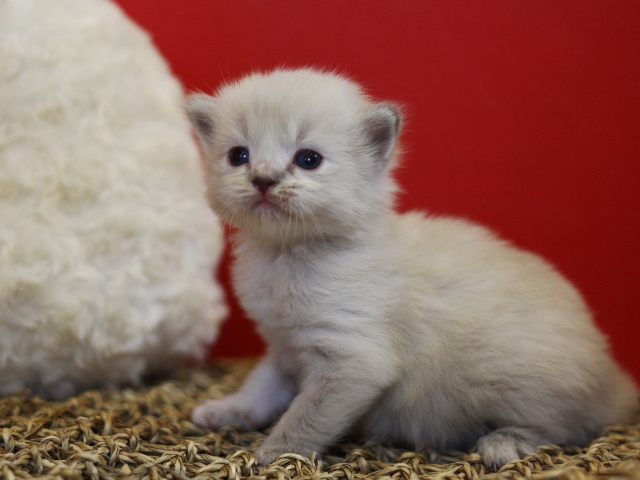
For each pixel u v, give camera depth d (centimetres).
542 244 35
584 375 23
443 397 24
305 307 23
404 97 35
